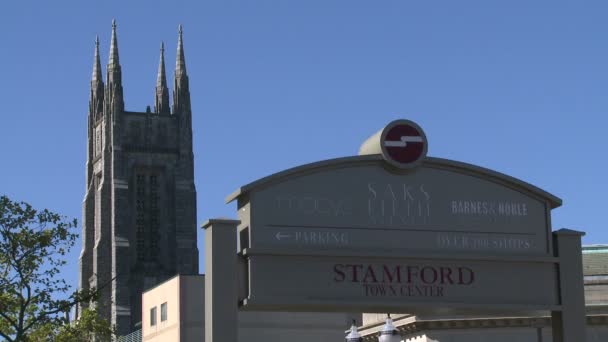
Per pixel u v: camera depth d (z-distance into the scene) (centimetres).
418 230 4041
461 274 4066
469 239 4088
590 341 9631
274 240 3900
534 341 9619
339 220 3972
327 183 3988
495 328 9631
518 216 4159
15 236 6756
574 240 4212
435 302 4016
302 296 3891
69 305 6938
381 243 3994
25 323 7394
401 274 4000
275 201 3928
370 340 10425
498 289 4106
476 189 4131
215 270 3841
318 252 3909
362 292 3944
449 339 9619
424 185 4081
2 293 6838
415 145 4059
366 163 4034
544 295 4166
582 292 4184
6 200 6781
